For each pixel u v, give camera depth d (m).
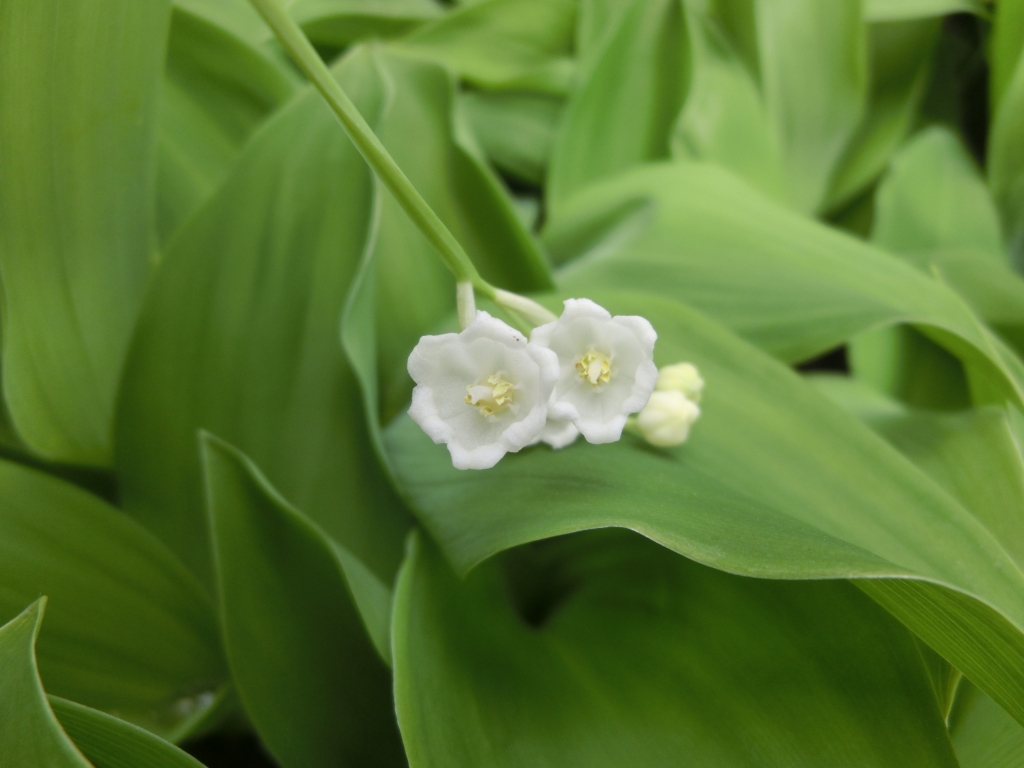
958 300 0.10
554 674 0.09
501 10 0.14
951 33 0.17
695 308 0.11
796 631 0.08
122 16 0.09
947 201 0.14
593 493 0.08
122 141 0.09
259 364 0.10
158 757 0.08
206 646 0.09
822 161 0.15
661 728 0.08
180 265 0.10
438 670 0.08
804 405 0.09
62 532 0.09
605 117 0.13
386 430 0.10
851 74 0.15
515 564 0.10
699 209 0.12
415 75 0.12
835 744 0.08
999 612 0.07
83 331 0.10
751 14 0.14
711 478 0.09
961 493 0.10
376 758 0.09
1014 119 0.13
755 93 0.14
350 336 0.09
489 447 0.08
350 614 0.09
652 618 0.09
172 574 0.09
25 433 0.10
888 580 0.07
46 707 0.07
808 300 0.11
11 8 0.08
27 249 0.09
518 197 0.14
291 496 0.10
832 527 0.09
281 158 0.10
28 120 0.09
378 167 0.07
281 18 0.07
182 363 0.10
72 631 0.09
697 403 0.09
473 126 0.14
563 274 0.12
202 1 0.12
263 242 0.10
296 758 0.09
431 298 0.11
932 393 0.12
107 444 0.10
